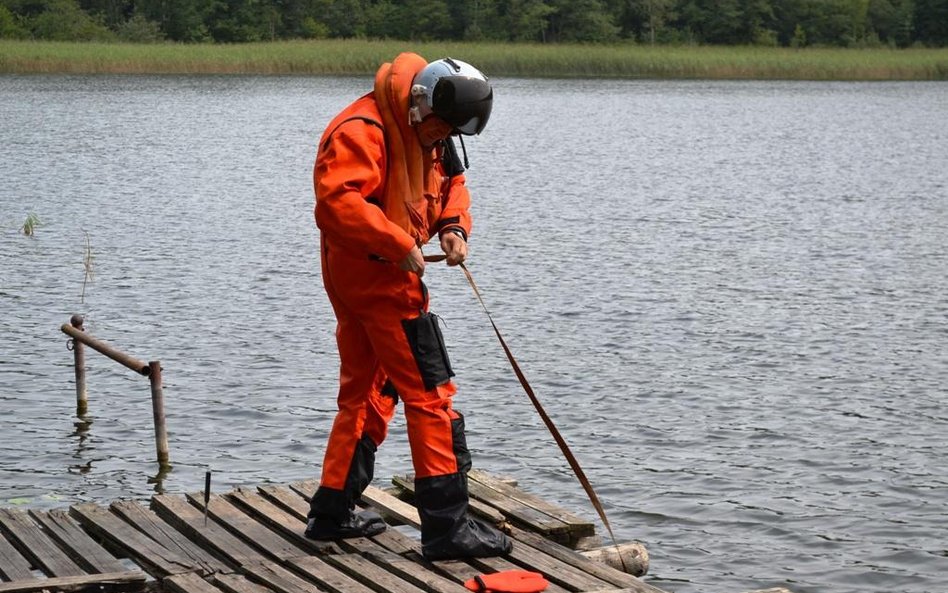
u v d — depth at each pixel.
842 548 8.16
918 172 33.44
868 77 86.75
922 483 9.39
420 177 5.68
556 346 13.39
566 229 22.28
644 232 22.05
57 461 9.47
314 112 51.03
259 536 6.05
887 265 18.86
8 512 6.52
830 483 9.37
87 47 78.12
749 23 103.69
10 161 32.62
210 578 5.57
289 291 16.17
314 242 20.36
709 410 11.16
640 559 6.28
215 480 9.09
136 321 14.30
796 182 30.84
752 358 13.05
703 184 30.22
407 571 5.56
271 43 85.50
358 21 96.19
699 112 55.69
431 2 95.00
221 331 13.84
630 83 77.88
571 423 10.70
